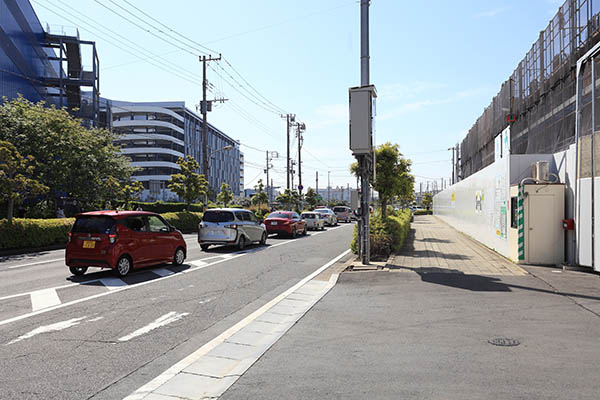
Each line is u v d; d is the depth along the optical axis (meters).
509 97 21.17
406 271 10.35
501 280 9.02
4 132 20.86
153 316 6.70
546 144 16.72
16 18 32.88
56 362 4.68
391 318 6.23
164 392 3.88
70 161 22.52
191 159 31.06
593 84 9.67
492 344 4.96
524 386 3.76
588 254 9.88
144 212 10.99
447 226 33.44
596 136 9.61
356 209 11.77
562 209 11.10
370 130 11.45
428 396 3.59
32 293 8.28
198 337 5.66
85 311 6.94
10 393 3.87
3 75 29.48
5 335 5.65
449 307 6.82
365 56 11.66
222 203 51.56
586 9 13.05
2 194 15.62
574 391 3.65
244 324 6.20
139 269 11.38
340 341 5.20
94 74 43.50
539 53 17.23
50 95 43.69
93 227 9.83
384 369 4.24
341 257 14.32
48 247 17.03
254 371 4.24
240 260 13.45
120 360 4.77
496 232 14.76
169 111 91.50
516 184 12.20
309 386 3.85
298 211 49.47
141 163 89.38
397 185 19.81
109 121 53.12
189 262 12.88
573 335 5.25
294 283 9.59
